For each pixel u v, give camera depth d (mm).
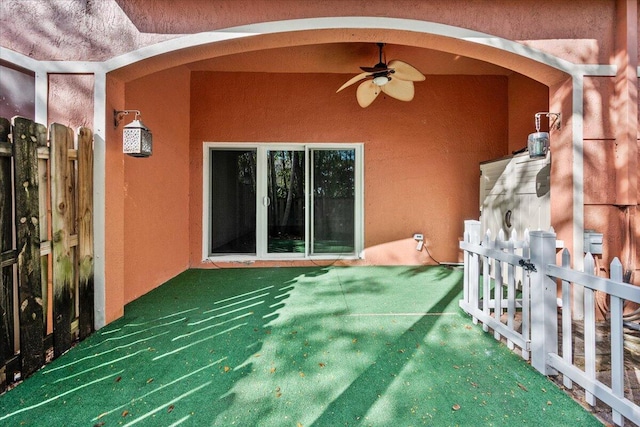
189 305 3363
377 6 2881
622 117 2916
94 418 1652
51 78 2771
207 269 5059
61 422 1625
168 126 4410
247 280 4367
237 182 5297
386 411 1689
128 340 2535
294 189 5348
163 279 4270
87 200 2668
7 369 1907
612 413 1586
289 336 2594
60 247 2348
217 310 3209
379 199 5332
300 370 2092
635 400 1726
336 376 2020
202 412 1692
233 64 4922
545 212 3369
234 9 2857
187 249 5074
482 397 1796
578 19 2971
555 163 3143
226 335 2619
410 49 4457
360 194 5355
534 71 3137
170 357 2266
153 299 3568
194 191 5164
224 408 1722
